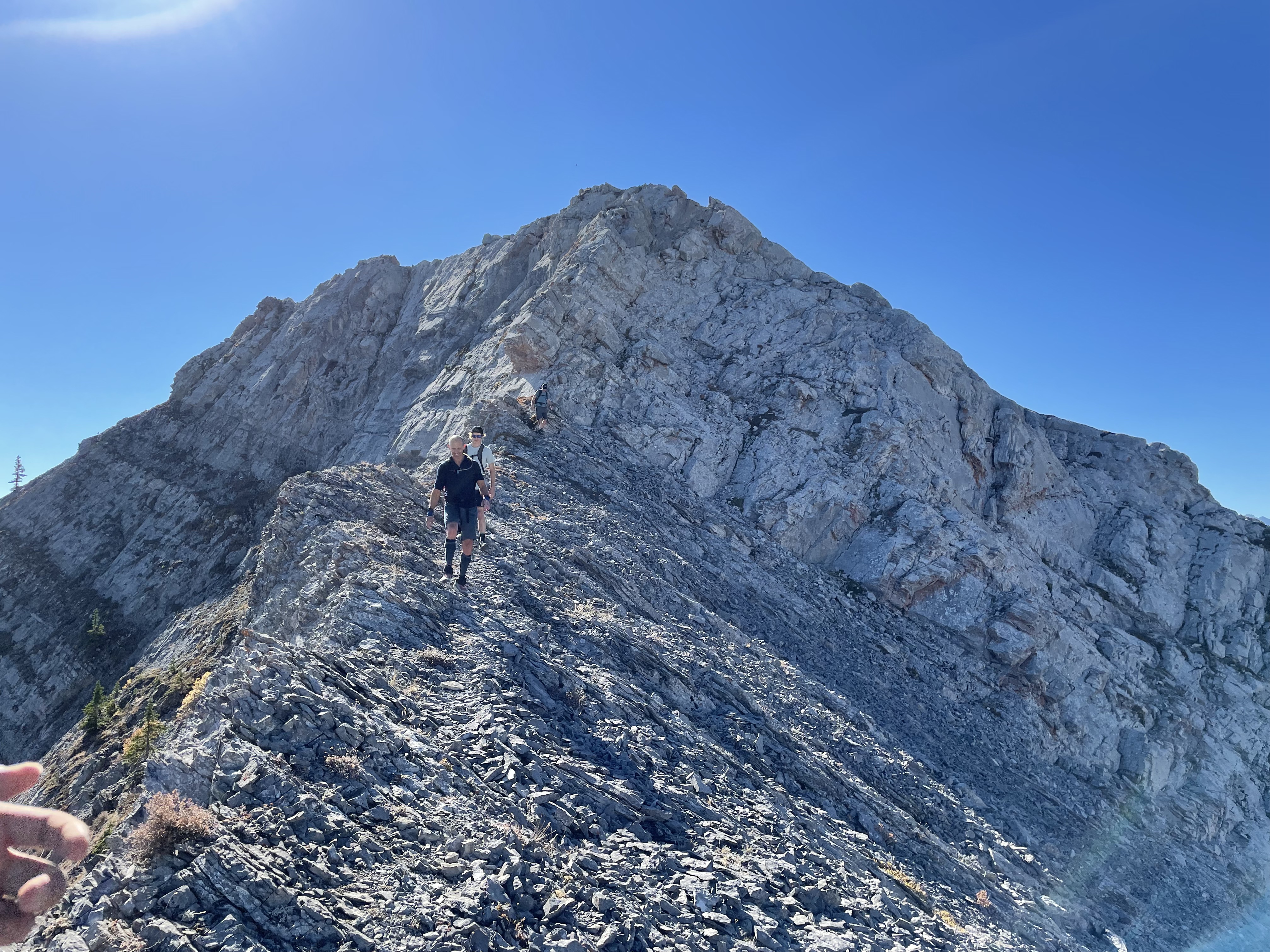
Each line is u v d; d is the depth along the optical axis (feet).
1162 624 146.00
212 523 190.08
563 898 24.32
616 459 113.29
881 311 156.04
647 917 25.54
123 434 239.30
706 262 155.74
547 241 179.01
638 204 162.20
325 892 21.20
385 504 66.59
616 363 132.05
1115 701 117.50
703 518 108.78
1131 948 58.39
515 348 125.80
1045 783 94.32
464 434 114.73
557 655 45.37
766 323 147.84
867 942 30.22
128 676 141.79
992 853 58.59
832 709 70.74
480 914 22.24
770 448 126.72
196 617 150.92
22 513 226.58
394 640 38.75
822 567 119.03
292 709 26.94
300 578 53.36
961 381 148.46
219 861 20.26
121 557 198.08
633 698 44.16
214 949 18.39
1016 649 110.32
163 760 23.08
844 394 137.69
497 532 67.15
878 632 107.34
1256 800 121.80
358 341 215.10
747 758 47.42
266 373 216.74
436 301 209.26
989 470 147.33
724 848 32.71
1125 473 170.30
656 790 34.86
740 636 76.18
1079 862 76.13
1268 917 85.20
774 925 28.30
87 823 43.73
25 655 182.29
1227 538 160.15
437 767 28.12
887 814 51.60
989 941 39.01
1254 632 150.61
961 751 88.33
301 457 197.88
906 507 123.13
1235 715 132.57
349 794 25.05
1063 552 146.92
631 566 76.07
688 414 127.85
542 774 31.01
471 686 36.22
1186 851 97.86
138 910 18.69
